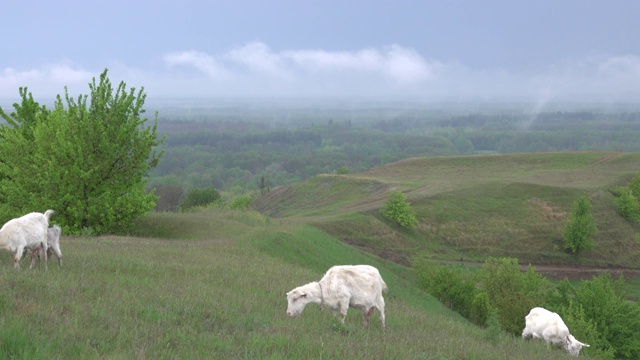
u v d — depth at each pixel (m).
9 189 35.44
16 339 7.90
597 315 37.03
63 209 35.53
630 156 136.50
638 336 36.56
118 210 36.41
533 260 87.75
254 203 146.75
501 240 91.81
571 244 88.62
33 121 41.28
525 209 99.94
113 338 9.04
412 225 91.69
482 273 50.28
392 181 126.44
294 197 136.12
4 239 14.13
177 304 12.59
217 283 18.75
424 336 14.40
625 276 84.56
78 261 17.97
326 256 42.38
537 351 16.19
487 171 133.50
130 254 22.64
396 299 33.56
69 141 35.81
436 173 135.75
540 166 135.25
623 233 96.19
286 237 41.16
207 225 42.53
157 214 46.19
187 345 9.18
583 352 20.20
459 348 12.96
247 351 9.13
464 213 97.62
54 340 8.34
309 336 10.94
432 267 53.78
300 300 13.36
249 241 36.06
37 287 11.88
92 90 38.09
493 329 17.80
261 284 20.31
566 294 40.69
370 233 88.38
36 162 35.78
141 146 38.72
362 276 13.84
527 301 35.28
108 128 37.38
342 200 121.06
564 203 101.88
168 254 24.70
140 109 39.53
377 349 10.47
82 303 11.30
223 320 11.90
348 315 16.09
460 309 43.06
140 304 12.06
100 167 36.66
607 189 108.19
